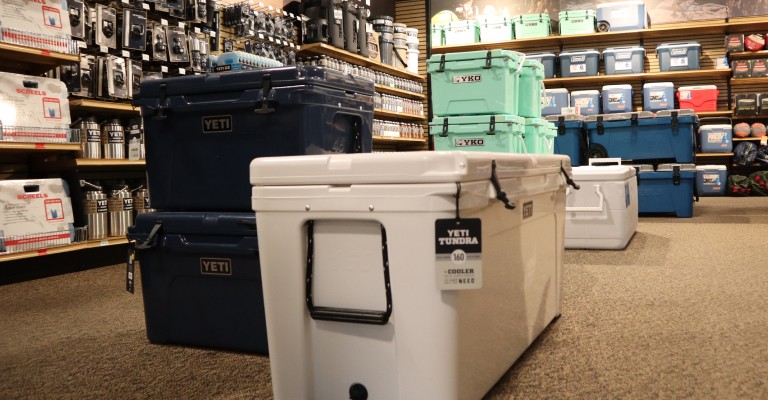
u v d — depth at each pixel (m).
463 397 1.52
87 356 2.28
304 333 1.61
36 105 3.95
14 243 3.73
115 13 4.58
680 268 3.62
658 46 9.16
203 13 5.24
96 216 4.30
